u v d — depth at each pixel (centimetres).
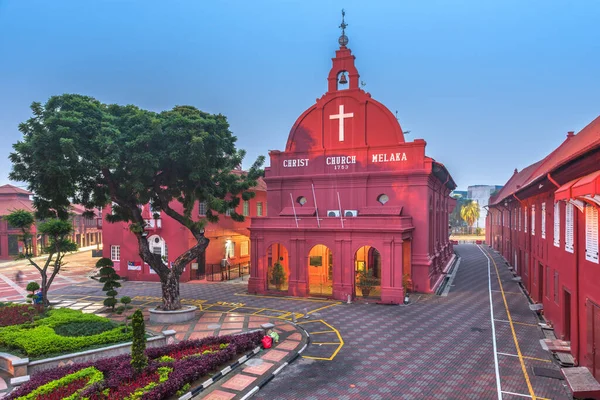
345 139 3025
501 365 1465
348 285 2603
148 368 1283
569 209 1577
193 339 1714
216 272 3638
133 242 3481
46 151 1819
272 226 2842
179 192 2312
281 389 1288
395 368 1452
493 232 6019
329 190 3034
